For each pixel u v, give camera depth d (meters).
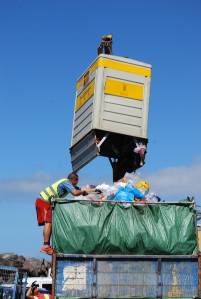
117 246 7.98
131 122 10.46
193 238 8.15
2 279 10.03
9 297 9.62
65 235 8.03
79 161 11.13
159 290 7.82
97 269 7.84
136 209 8.20
